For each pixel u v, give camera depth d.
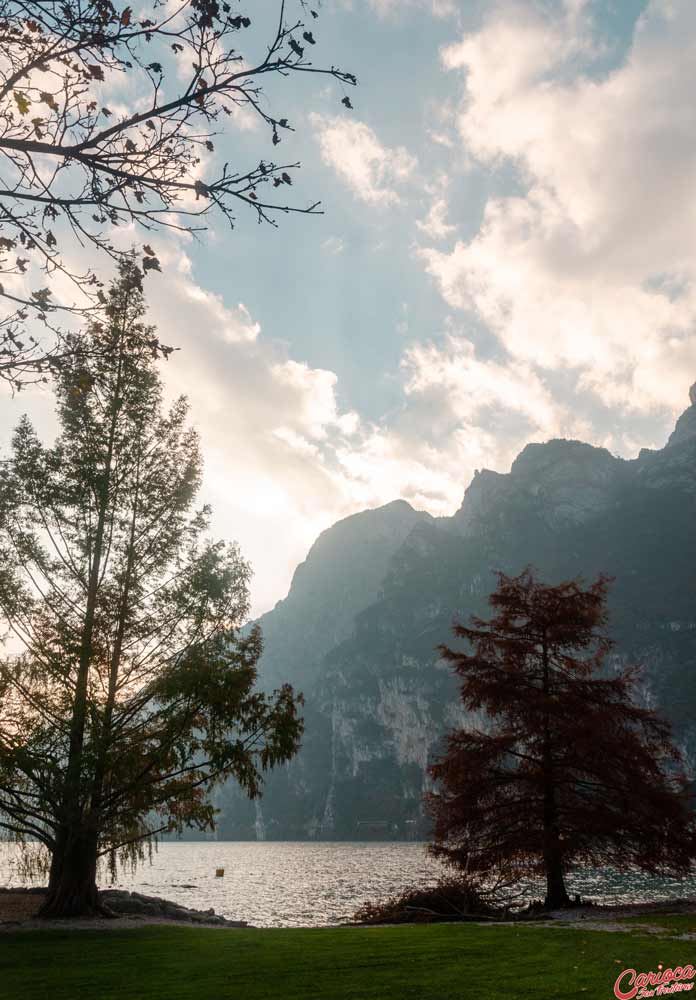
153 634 23.02
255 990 9.84
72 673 22.34
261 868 91.88
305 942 15.58
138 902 25.39
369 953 13.34
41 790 20.84
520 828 24.05
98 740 20.20
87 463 23.69
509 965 11.41
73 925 19.52
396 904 26.08
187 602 22.61
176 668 22.00
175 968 12.23
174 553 24.48
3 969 12.58
